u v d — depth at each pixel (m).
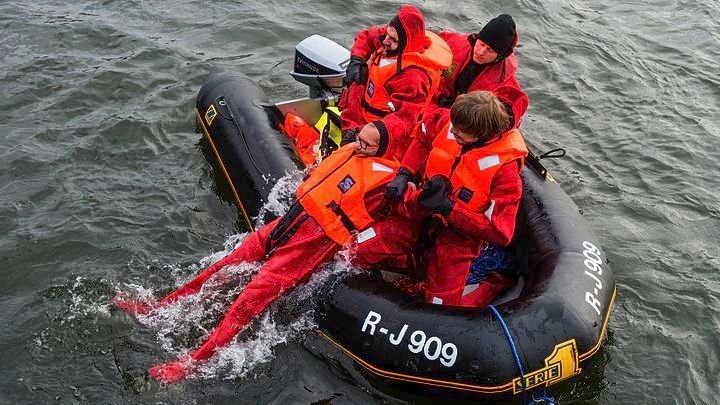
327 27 7.61
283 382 3.92
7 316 4.25
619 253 5.12
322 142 5.22
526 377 3.70
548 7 8.41
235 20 7.59
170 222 5.09
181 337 4.16
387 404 3.85
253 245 4.29
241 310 4.04
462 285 4.15
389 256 4.14
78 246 4.79
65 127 6.00
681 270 5.00
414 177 4.06
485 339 3.71
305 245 4.09
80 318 4.24
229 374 3.95
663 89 7.17
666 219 5.52
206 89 5.88
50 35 7.18
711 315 4.61
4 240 4.80
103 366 3.98
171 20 7.60
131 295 4.42
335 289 4.10
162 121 6.13
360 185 3.99
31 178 5.42
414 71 4.48
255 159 5.15
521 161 3.82
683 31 8.16
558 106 6.83
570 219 4.54
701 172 6.06
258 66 6.99
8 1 7.75
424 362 3.77
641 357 4.27
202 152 5.82
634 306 4.66
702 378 4.18
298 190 4.15
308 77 5.68
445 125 3.91
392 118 4.05
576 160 6.14
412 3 8.12
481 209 3.86
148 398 3.82
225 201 5.35
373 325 3.91
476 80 4.67
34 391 3.83
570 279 4.07
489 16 8.09
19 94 6.35
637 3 8.73
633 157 6.20
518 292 4.41
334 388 3.91
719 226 5.48
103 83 6.54
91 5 7.79
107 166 5.62
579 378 4.05
